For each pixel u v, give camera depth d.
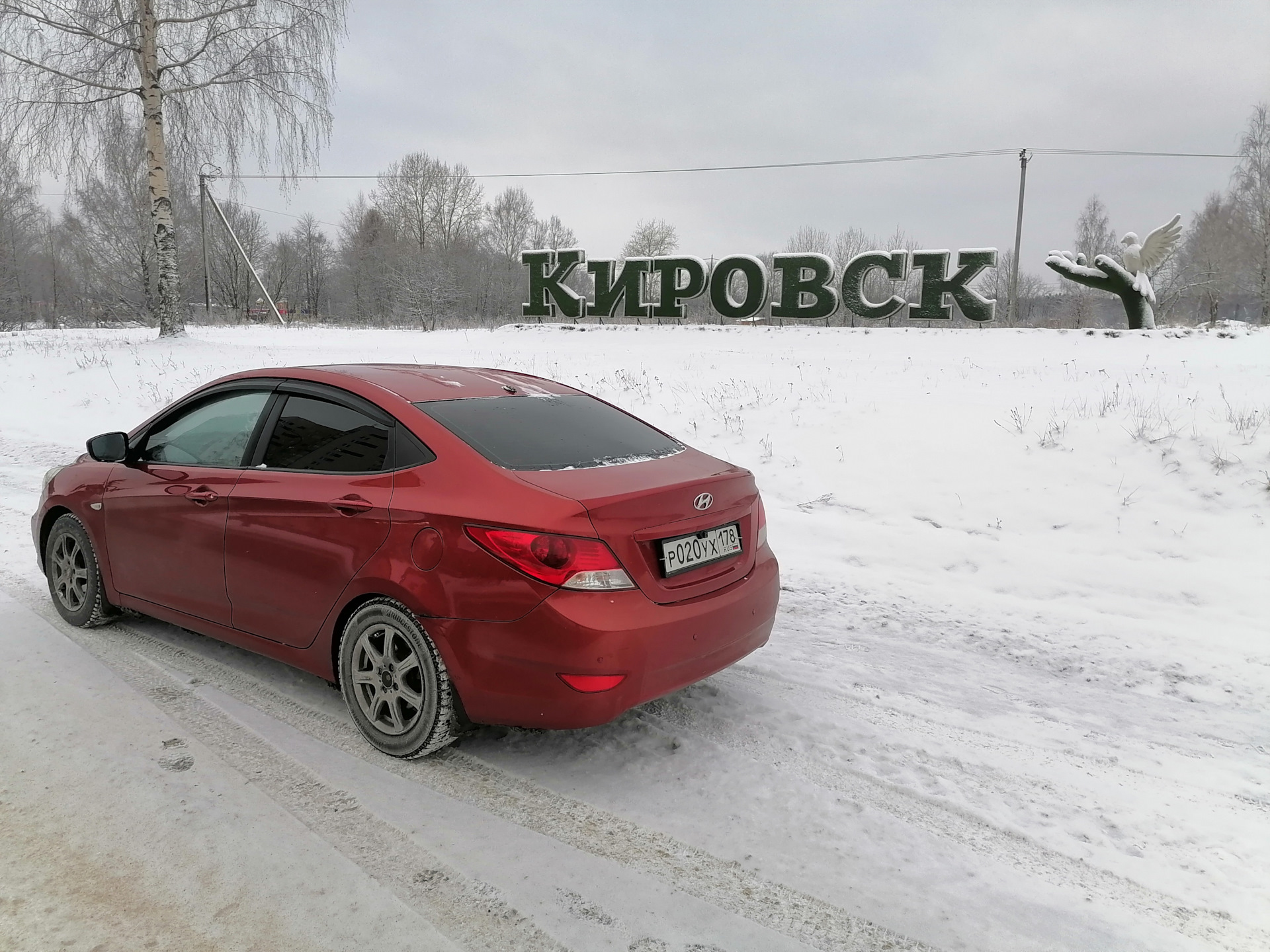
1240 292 45.81
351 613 3.19
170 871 2.40
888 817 2.79
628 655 2.70
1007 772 3.12
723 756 3.20
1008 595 5.31
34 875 2.36
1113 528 5.93
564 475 2.96
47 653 4.02
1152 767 3.18
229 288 70.69
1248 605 4.82
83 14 18.38
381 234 70.75
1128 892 2.42
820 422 8.88
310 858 2.48
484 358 19.97
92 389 14.87
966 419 8.17
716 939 2.18
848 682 3.93
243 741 3.20
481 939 2.16
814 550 6.27
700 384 12.85
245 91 20.02
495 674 2.76
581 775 3.04
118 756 3.05
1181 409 7.80
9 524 6.45
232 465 3.64
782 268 28.97
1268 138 43.25
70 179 19.86
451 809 2.79
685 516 2.98
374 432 3.27
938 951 2.16
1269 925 2.28
